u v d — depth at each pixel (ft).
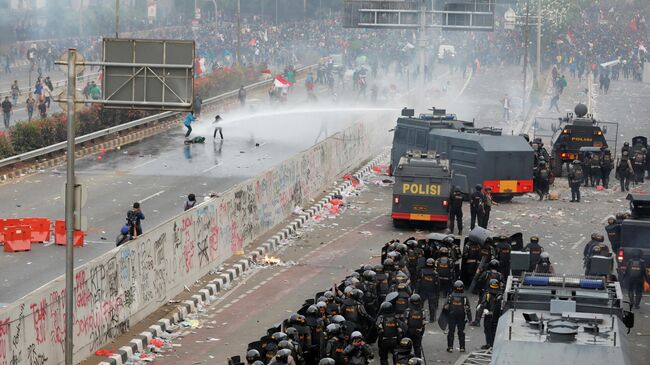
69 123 219.41
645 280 305.32
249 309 292.81
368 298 261.44
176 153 553.23
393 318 236.43
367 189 486.38
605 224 414.00
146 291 280.51
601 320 189.37
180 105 235.40
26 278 315.78
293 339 218.59
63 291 239.09
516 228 403.75
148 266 281.95
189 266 309.22
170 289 295.69
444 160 409.49
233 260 341.00
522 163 452.35
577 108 534.78
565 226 408.87
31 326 226.99
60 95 222.69
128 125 593.42
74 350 243.40
